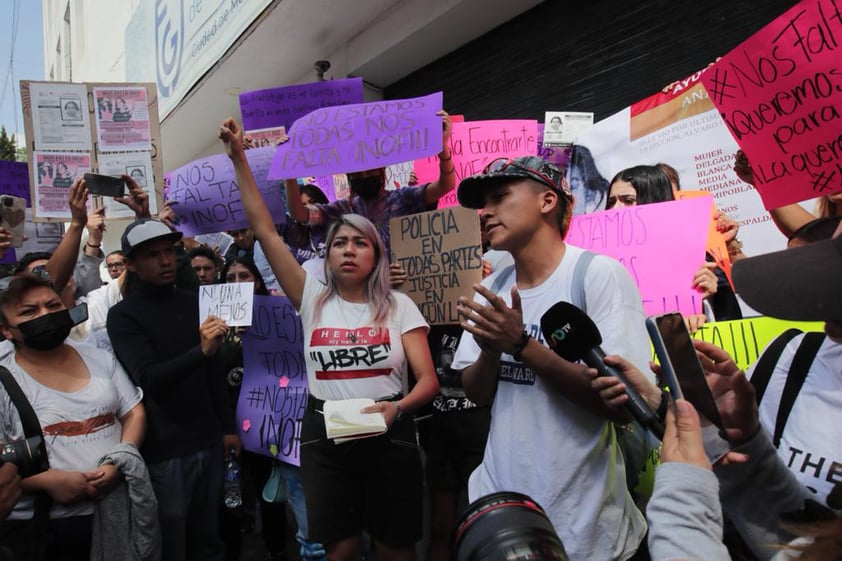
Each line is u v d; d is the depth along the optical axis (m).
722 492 1.43
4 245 3.62
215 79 7.78
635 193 3.43
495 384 2.01
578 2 5.22
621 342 1.72
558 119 3.89
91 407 2.71
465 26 6.04
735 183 3.12
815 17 1.97
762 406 1.72
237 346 4.04
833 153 1.99
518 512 0.91
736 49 2.17
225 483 3.55
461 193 2.06
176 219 3.90
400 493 2.57
